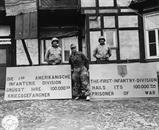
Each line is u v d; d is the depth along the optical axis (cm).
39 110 873
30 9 1571
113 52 1527
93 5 1573
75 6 1598
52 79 1038
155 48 1470
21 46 1642
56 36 1653
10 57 1639
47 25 1669
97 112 840
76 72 1016
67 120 764
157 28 1462
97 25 1557
